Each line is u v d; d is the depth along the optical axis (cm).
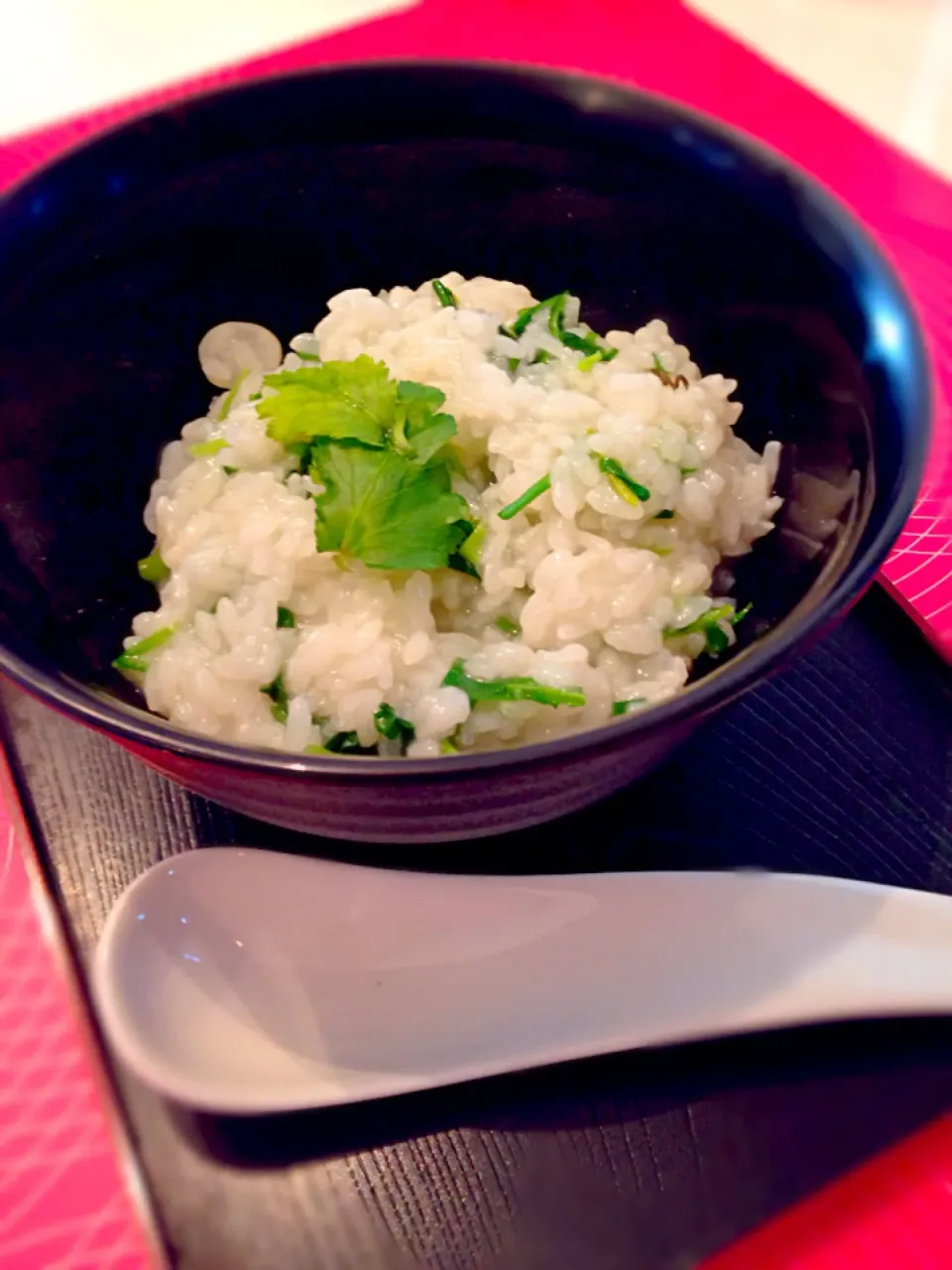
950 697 26
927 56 43
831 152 38
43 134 39
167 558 26
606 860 25
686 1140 22
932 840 25
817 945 23
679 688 25
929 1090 22
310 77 26
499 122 26
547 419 26
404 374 27
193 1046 23
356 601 25
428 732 24
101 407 26
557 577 25
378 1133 22
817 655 27
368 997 24
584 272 29
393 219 28
